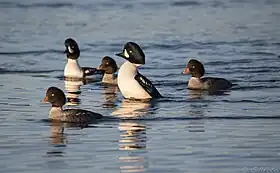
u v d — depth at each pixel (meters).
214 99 21.02
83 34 35.56
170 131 16.88
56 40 33.69
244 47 31.58
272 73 25.41
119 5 46.12
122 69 21.33
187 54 29.95
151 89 21.16
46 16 41.41
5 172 13.77
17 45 32.22
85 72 25.16
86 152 15.10
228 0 49.62
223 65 27.17
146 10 44.25
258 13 43.53
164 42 33.09
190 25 38.62
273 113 18.86
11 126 17.44
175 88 23.05
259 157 14.66
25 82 24.05
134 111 19.28
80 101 20.88
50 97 18.14
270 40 33.53
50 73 26.09
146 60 28.53
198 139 16.12
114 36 34.94
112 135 16.52
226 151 15.10
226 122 17.83
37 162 14.39
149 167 14.05
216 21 40.22
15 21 39.62
